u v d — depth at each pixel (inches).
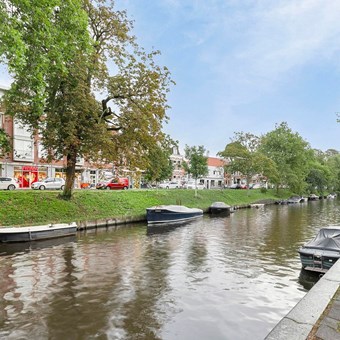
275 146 2578.7
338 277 288.0
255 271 490.9
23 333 283.1
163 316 323.6
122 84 901.2
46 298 363.9
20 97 766.5
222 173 3590.1
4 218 752.3
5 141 829.8
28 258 544.4
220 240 759.7
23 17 485.7
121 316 321.1
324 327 183.6
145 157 970.7
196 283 428.1
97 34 929.5
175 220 1127.0
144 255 583.5
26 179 1616.6
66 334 282.7
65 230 759.7
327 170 3154.5
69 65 792.3
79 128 857.5
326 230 563.2
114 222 955.3
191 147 1835.6
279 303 366.0
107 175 1966.0
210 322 313.1
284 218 1288.1
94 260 538.6
